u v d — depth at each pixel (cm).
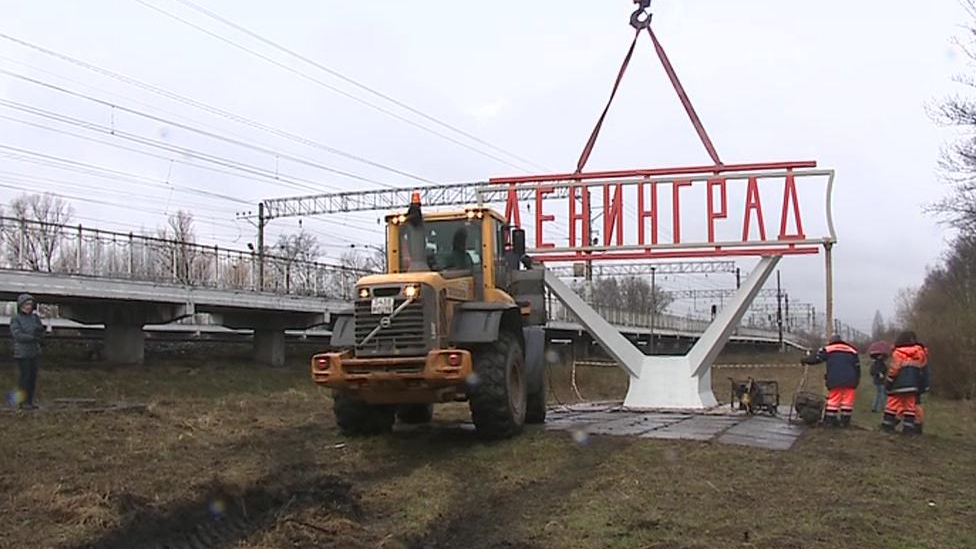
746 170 1573
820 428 1252
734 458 907
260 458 873
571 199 1653
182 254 1988
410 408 1226
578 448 970
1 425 970
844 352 1296
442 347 968
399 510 700
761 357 6062
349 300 2483
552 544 603
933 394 2827
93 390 1470
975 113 2264
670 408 1597
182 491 699
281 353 2261
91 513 616
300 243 4819
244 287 2183
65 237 1703
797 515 673
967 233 2600
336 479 796
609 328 1658
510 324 1100
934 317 3306
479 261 1124
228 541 640
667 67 1642
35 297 1596
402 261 1133
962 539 618
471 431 1119
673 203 1598
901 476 848
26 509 628
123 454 852
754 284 1598
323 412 1385
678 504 705
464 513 698
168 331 2344
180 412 1216
